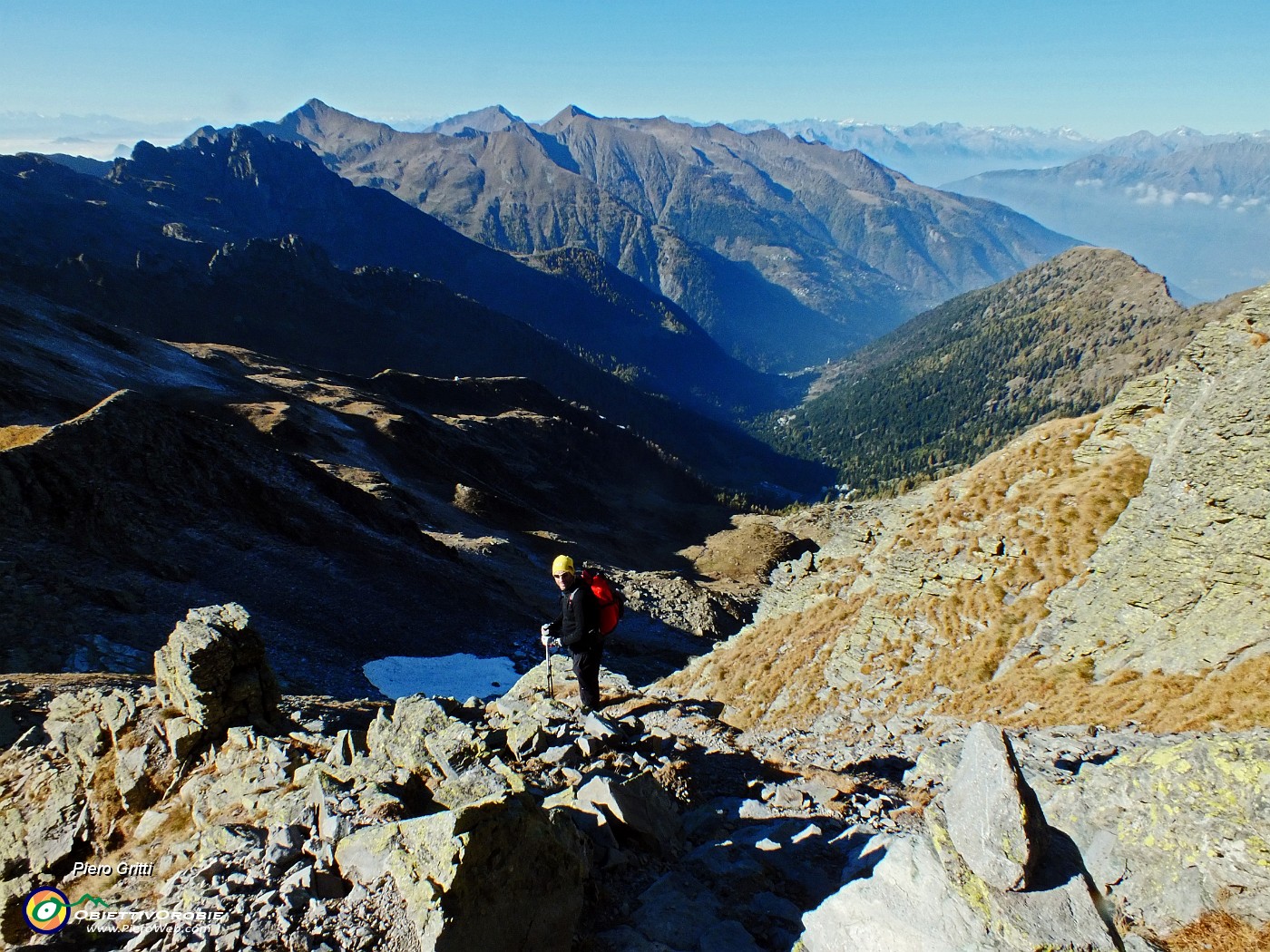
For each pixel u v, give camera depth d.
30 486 48.44
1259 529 20.98
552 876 7.76
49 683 24.23
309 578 57.41
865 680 30.81
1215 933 6.68
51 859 11.16
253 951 7.36
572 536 134.62
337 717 13.80
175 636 13.22
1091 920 6.39
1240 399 22.38
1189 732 18.27
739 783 13.73
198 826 10.88
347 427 130.00
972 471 36.00
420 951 7.03
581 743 12.98
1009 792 6.83
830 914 7.52
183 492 58.31
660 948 7.80
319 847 9.07
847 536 42.53
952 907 6.75
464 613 65.75
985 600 29.55
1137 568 24.19
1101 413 32.88
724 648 44.25
